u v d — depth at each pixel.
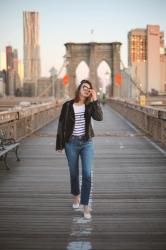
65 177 9.22
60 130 6.40
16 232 5.63
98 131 20.78
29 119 19.02
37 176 9.34
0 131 12.38
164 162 11.15
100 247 5.10
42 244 5.20
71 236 5.47
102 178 9.09
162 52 117.38
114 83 97.19
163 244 5.18
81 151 6.40
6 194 7.70
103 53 99.19
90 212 6.52
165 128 14.60
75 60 99.00
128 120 29.84
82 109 6.29
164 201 7.17
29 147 14.36
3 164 10.88
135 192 7.82
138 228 5.75
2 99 66.88
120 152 13.05
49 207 6.82
